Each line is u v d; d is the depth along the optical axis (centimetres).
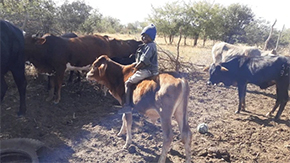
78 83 855
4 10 898
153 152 504
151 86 428
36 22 980
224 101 854
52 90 711
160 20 2669
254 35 3347
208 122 669
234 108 797
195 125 644
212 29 2744
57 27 1210
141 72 447
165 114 408
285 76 691
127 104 460
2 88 559
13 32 570
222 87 1010
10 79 764
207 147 532
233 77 769
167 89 405
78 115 654
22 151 438
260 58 743
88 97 777
